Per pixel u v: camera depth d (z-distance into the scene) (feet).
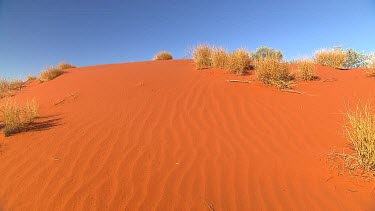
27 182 15.90
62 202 14.26
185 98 25.80
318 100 25.45
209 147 18.28
